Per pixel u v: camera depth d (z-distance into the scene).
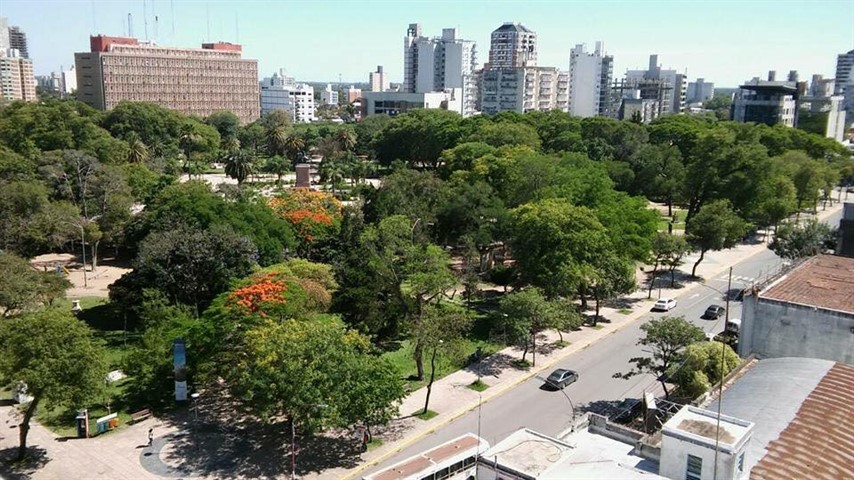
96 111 183.62
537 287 65.69
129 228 84.56
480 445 42.03
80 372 40.88
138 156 133.88
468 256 78.69
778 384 36.19
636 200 83.06
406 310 60.72
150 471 41.25
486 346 62.91
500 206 81.38
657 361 56.53
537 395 52.66
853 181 164.38
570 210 67.81
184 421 48.03
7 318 56.06
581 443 33.88
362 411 41.19
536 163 88.06
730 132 116.88
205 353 49.16
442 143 156.88
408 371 57.03
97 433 45.75
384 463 42.53
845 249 69.31
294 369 40.12
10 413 47.38
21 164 97.06
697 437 27.73
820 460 28.88
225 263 65.06
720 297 80.12
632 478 27.73
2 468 41.06
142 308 61.19
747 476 27.84
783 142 145.12
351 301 61.84
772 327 43.03
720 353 41.31
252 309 49.09
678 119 172.50
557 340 64.81
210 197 76.06
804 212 131.12
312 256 80.69
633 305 76.81
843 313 40.25
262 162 177.00
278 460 42.78
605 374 56.69
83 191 90.38
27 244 81.19
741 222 88.31
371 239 64.12
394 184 89.75
